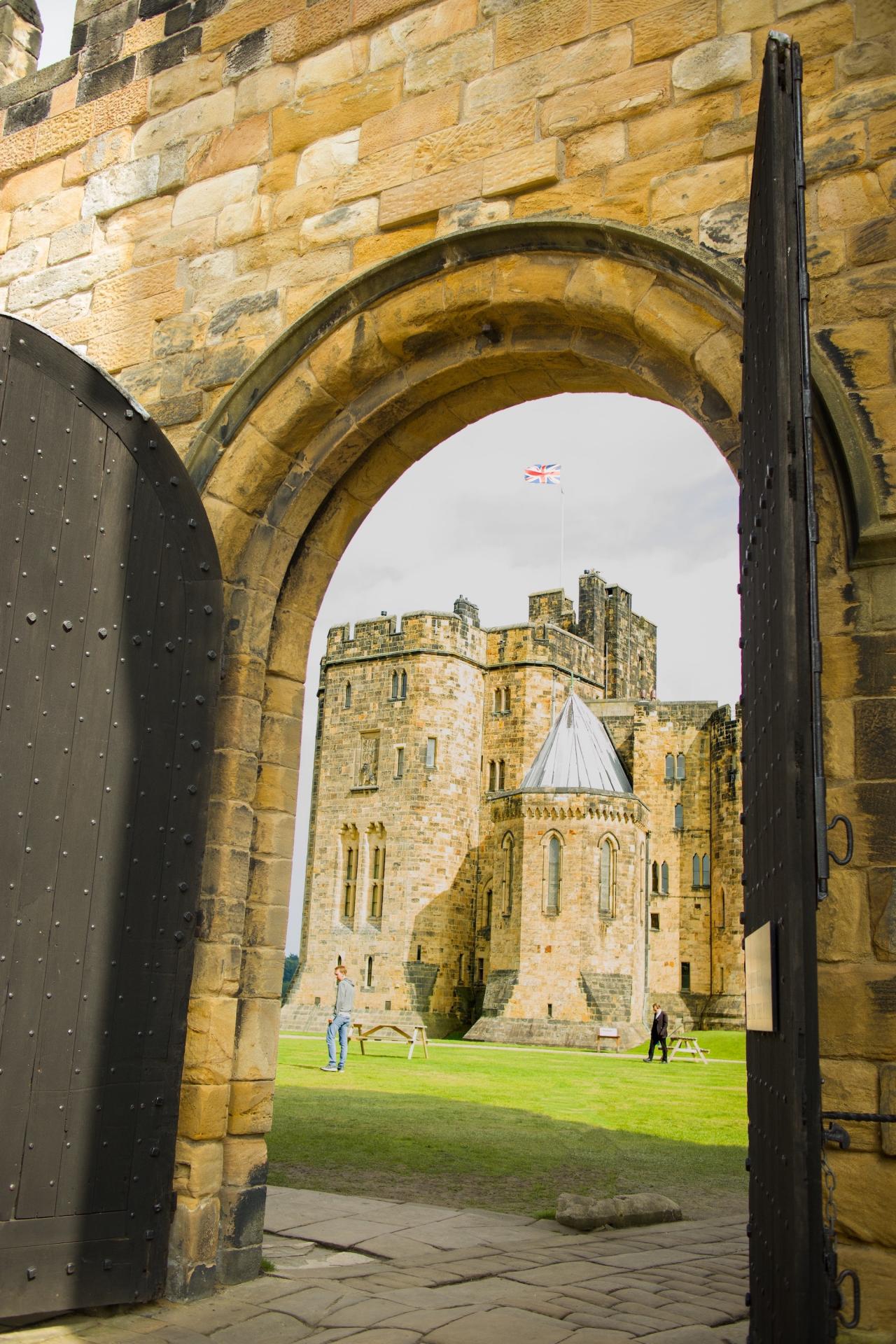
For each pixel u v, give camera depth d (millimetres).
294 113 7664
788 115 3969
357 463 7605
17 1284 5438
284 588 7543
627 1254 7457
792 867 3527
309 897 52562
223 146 7965
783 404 3805
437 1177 10375
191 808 6359
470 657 53625
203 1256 6156
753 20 6016
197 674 6492
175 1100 6094
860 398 5176
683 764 52844
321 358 7051
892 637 4914
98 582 6172
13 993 5613
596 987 42594
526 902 44156
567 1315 5832
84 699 6039
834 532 5117
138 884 6105
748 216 5383
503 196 6617
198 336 7723
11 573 5852
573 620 62125
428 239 6855
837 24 5715
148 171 8328
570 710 48812
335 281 7191
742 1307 6156
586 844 44094
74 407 6199
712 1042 42344
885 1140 4496
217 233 7828
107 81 8812
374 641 53938
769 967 3891
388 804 51375
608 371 6699
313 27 7699
